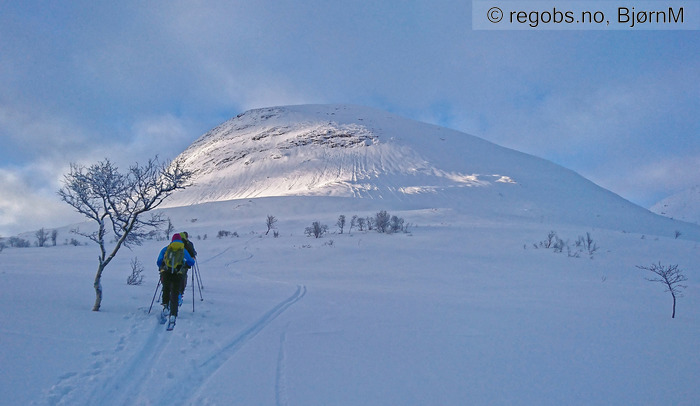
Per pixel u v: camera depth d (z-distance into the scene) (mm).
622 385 4355
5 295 7109
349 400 3721
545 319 7715
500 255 19609
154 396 3633
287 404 3580
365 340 5793
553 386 4273
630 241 25016
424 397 3855
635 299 11109
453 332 6453
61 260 18828
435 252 20297
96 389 3629
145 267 16031
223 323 6430
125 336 5227
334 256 19312
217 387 3906
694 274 16516
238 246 24047
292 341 5613
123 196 6996
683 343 6219
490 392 4047
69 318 5777
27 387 3486
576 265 17391
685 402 3930
